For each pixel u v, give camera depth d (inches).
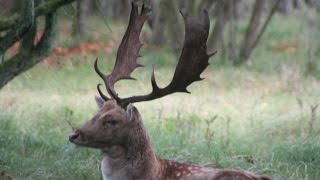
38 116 658.2
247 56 1018.7
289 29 1349.7
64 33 916.0
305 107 724.7
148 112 701.9
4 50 511.8
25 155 534.6
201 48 385.1
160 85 842.8
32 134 579.8
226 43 1170.6
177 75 384.2
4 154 518.6
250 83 883.4
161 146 551.5
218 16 1031.0
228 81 886.4
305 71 923.4
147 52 991.0
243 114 712.4
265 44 1219.2
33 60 521.3
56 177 480.4
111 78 394.6
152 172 379.9
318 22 1168.2
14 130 597.9
